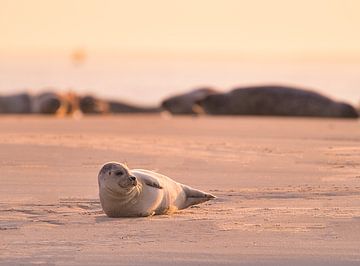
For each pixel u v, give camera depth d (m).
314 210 31.91
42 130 64.00
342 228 28.34
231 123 71.62
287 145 53.03
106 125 69.19
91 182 39.41
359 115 97.06
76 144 53.38
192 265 23.48
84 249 25.50
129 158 46.94
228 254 24.70
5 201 34.62
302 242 26.23
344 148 51.47
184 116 93.56
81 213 32.12
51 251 25.25
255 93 94.56
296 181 39.44
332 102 93.38
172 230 28.34
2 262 23.84
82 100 109.69
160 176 32.69
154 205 31.38
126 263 23.73
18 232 28.27
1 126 67.94
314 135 59.78
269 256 24.44
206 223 29.45
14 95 108.19
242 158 47.06
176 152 49.59
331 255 24.55
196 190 33.88
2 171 42.50
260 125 69.31
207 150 50.53
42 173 41.88
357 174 41.47
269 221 29.66
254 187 37.88
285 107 93.75
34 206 33.59
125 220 30.42
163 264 23.61
